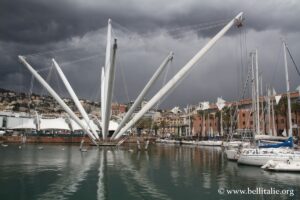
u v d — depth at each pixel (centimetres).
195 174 2667
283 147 3303
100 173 2725
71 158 4069
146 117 15962
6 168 2986
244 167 3112
